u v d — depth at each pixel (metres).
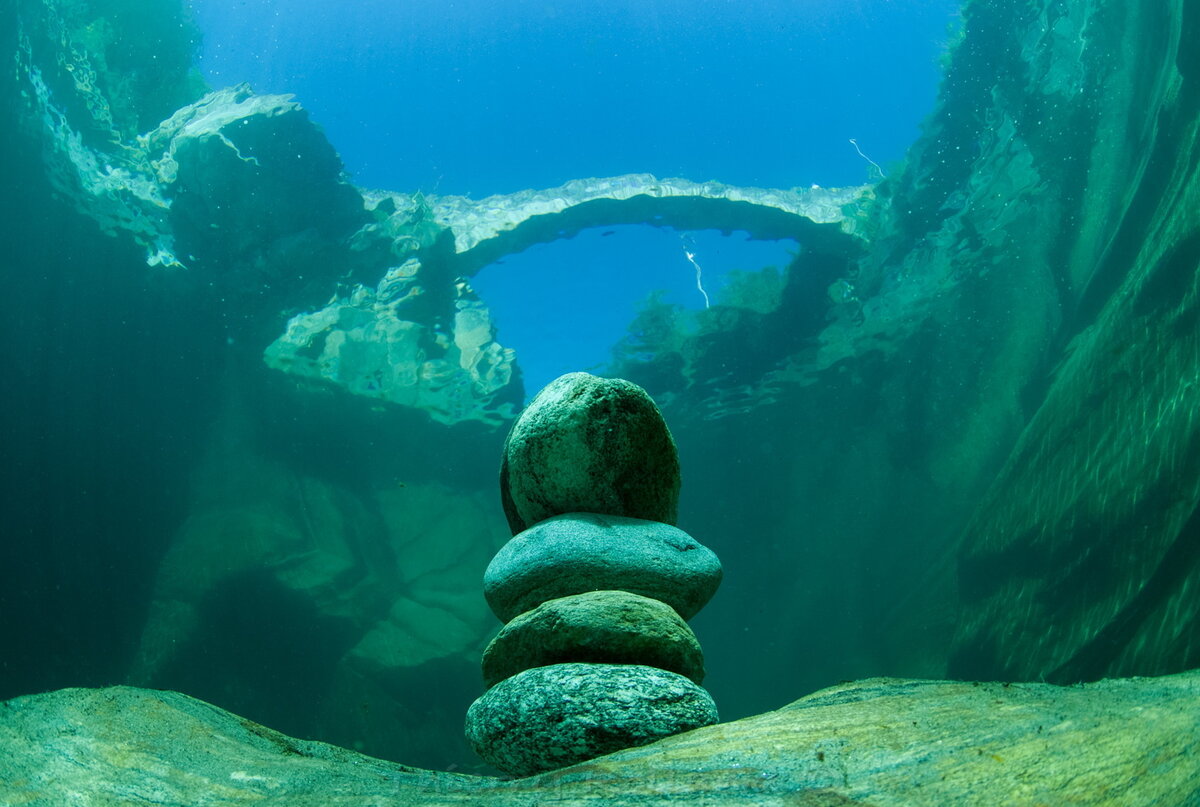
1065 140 18.69
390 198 19.94
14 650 22.59
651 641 2.88
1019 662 17.89
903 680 2.68
